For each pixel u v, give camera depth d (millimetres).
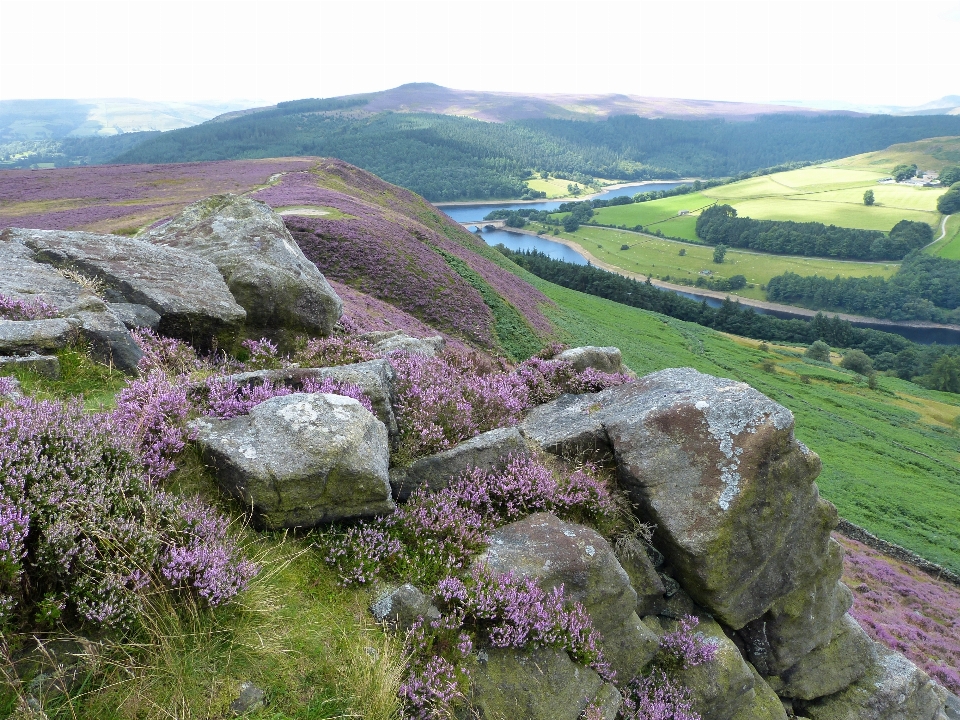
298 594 4629
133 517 4125
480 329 45094
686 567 7023
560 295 100062
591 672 5395
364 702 3977
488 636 5027
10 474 3854
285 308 11148
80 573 3744
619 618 6000
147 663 3609
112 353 7352
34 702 3250
